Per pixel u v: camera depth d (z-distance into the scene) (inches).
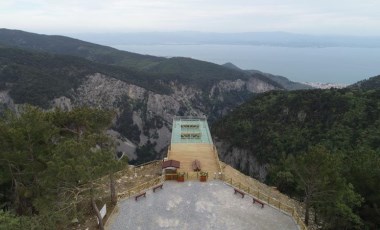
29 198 1425.9
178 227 1232.2
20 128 1322.6
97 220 1242.0
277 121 3887.8
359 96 3538.4
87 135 1250.6
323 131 3316.9
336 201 1365.7
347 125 3203.7
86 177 1022.4
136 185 1610.5
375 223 1510.8
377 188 1547.7
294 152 3275.1
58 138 1414.9
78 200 1269.7
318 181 1353.3
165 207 1371.8
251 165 3713.1
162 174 1665.8
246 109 4466.0
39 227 1013.8
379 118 3105.3
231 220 1285.7
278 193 1854.1
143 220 1270.9
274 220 1294.3
